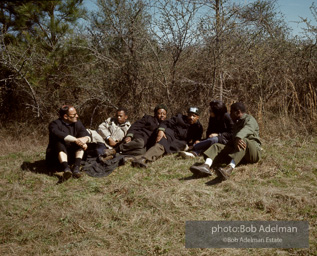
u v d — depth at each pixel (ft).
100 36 26.61
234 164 14.73
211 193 13.46
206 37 23.41
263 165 15.76
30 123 27.14
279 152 17.63
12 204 13.83
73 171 16.38
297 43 24.70
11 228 11.91
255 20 24.04
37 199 14.37
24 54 25.63
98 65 26.89
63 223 12.15
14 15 28.25
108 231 11.46
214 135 18.30
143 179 15.67
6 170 17.79
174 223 11.56
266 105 23.77
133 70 25.58
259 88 24.11
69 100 27.32
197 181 14.88
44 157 20.17
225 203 12.67
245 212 11.99
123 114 20.17
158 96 25.85
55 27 25.70
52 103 26.84
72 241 10.99
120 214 12.47
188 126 19.60
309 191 13.12
